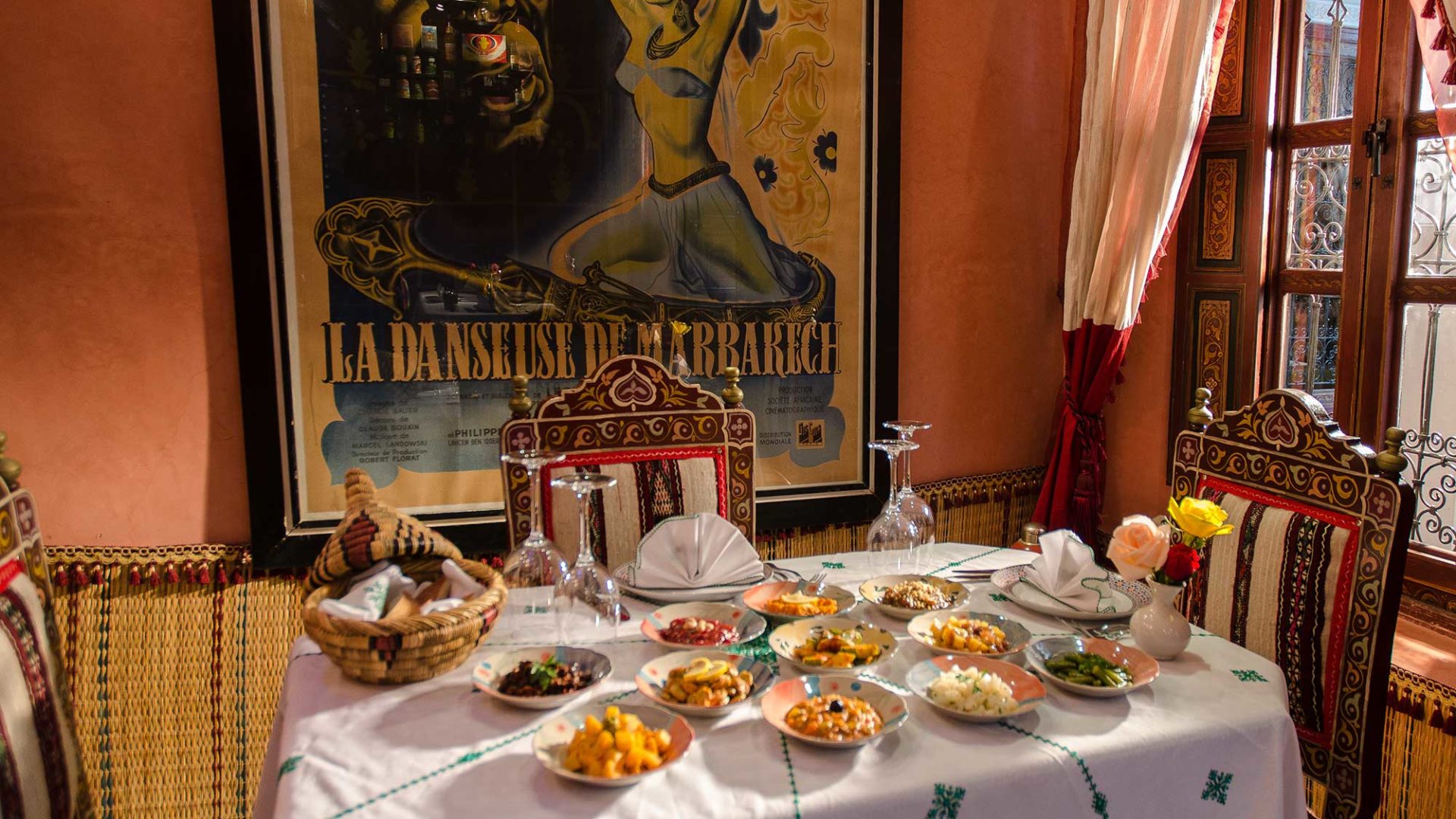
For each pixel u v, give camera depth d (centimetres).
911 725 123
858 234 276
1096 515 277
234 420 230
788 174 267
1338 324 239
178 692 230
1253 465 182
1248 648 178
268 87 222
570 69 245
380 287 236
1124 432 290
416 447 243
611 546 200
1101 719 125
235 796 236
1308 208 248
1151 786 120
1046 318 308
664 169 255
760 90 262
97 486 221
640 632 155
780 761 114
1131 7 250
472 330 244
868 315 279
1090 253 267
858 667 137
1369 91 226
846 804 105
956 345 295
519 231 245
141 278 220
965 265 293
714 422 208
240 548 231
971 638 143
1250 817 126
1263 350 259
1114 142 259
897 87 273
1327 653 164
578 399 201
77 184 214
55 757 147
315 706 129
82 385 218
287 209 227
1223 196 260
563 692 128
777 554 280
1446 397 218
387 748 117
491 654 146
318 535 235
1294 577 169
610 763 106
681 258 260
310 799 106
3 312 211
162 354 223
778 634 146
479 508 248
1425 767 198
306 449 234
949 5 281
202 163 222
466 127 238
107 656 225
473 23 237
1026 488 309
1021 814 113
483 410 247
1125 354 277
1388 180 223
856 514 283
